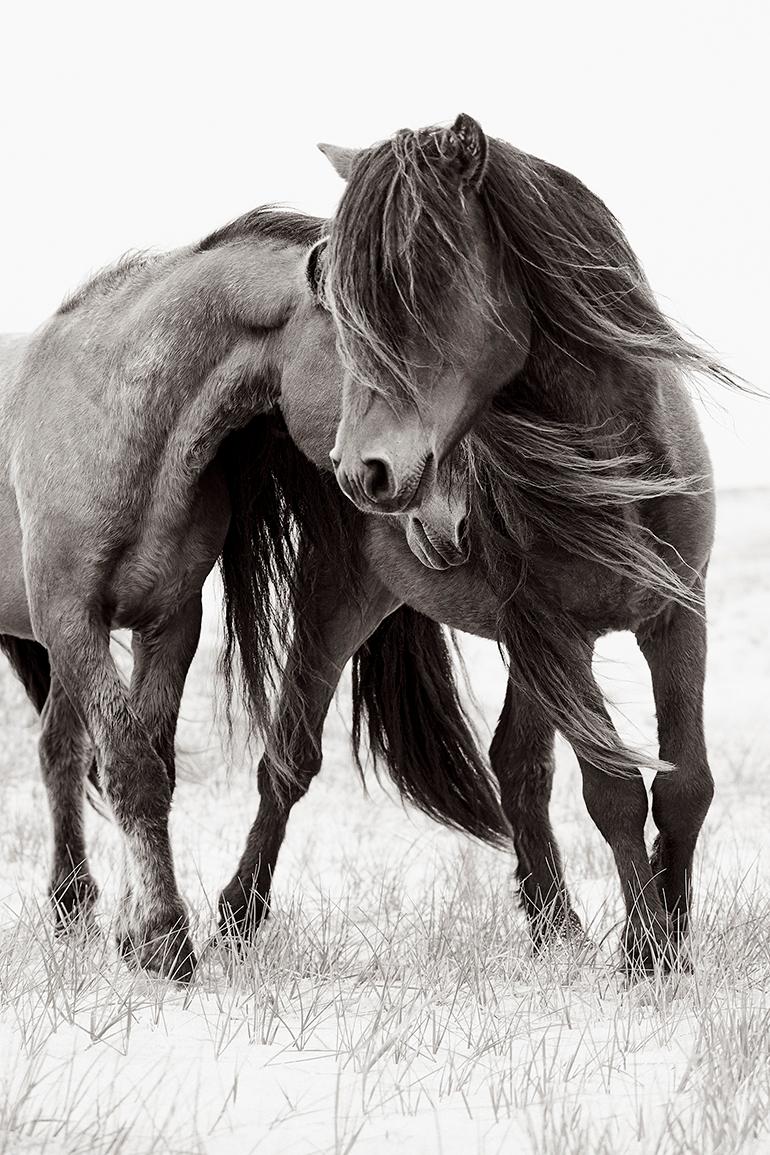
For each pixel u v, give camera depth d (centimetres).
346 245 637
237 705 1108
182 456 816
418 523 783
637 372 737
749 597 3888
